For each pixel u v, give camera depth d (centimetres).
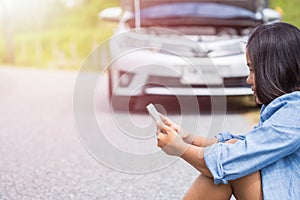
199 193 163
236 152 150
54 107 568
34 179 288
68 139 396
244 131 317
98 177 292
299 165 153
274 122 150
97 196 258
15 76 1005
